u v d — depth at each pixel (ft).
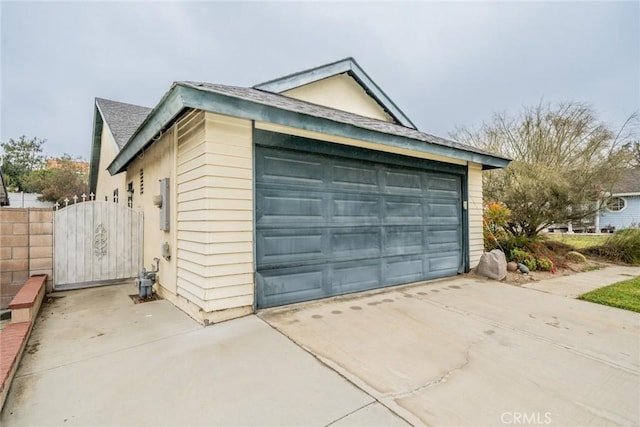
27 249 16.96
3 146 92.12
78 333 11.29
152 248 18.47
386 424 6.52
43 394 7.44
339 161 16.37
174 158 14.70
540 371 8.93
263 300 13.73
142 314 13.50
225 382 8.02
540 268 24.25
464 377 8.49
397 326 12.14
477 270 22.62
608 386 8.23
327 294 15.80
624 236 31.68
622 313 14.21
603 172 29.07
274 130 13.78
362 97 25.62
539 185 28.63
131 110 41.04
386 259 18.40
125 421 6.52
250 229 13.12
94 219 18.97
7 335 9.86
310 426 6.42
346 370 8.70
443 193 21.79
